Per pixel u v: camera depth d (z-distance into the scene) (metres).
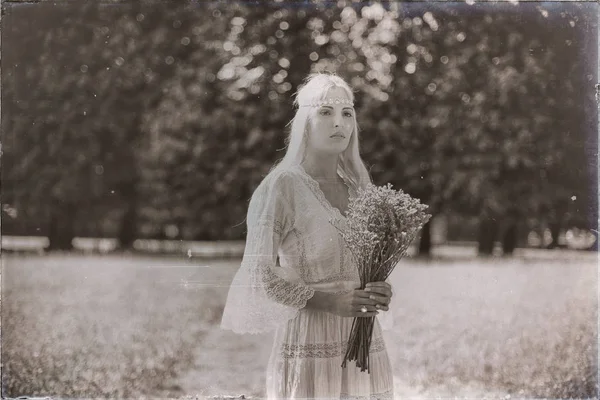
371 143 7.39
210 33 7.45
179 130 7.73
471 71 7.02
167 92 7.63
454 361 4.09
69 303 5.31
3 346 4.20
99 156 7.61
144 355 4.10
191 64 7.58
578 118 5.98
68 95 6.79
